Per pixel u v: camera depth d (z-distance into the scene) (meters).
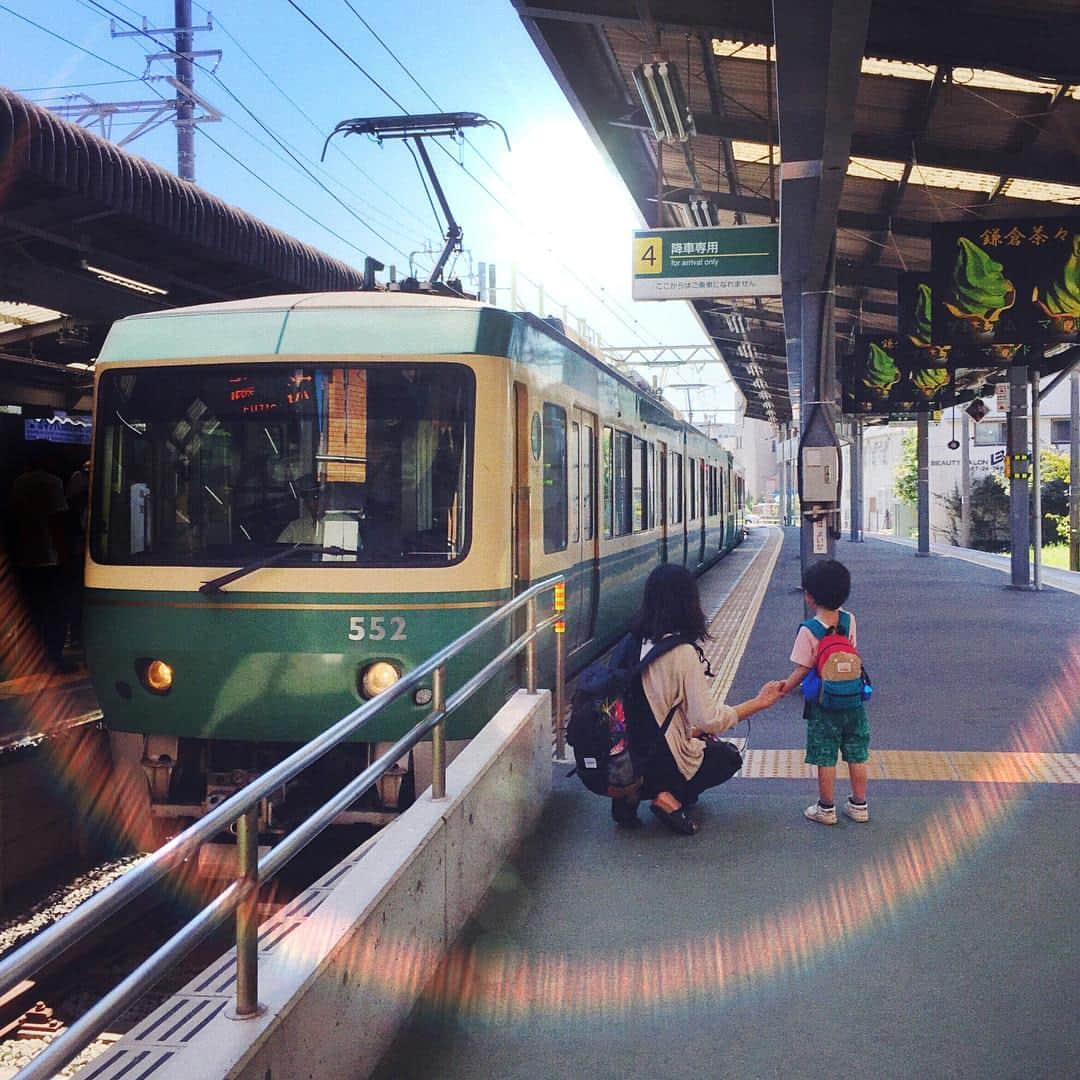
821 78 6.00
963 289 11.27
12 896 6.21
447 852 3.96
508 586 6.06
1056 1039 3.35
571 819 5.50
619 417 10.64
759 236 10.58
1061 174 10.40
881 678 9.52
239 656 5.79
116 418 6.14
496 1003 3.61
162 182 7.82
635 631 5.27
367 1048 3.16
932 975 3.78
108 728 6.18
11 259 8.04
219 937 5.84
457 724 5.87
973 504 47.19
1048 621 13.23
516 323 6.46
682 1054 3.29
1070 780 6.16
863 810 5.41
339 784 5.91
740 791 6.02
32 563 9.10
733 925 4.21
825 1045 3.33
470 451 5.94
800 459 9.59
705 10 7.55
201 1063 2.38
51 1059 1.87
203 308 6.33
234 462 5.98
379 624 5.76
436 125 8.99
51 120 6.77
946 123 10.11
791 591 17.70
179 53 18.28
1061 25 6.62
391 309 6.12
